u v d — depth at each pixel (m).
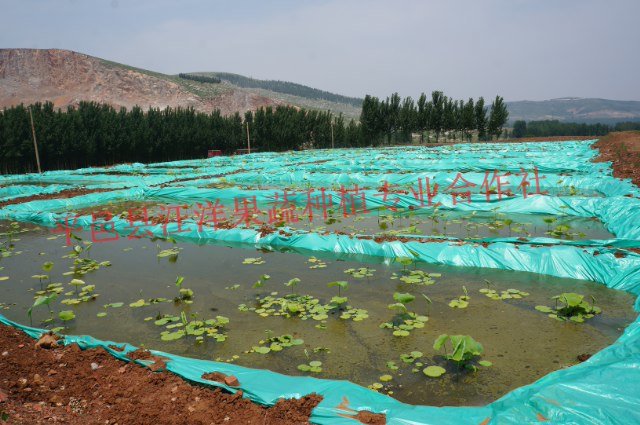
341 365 4.32
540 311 5.40
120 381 3.81
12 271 7.72
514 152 25.66
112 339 5.08
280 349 4.64
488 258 7.07
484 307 5.57
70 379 3.87
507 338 4.76
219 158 31.08
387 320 5.30
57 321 5.63
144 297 6.35
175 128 33.91
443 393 3.81
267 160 27.95
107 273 7.44
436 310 5.54
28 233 10.61
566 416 2.92
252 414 3.30
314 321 5.35
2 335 4.71
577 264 6.48
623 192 11.38
